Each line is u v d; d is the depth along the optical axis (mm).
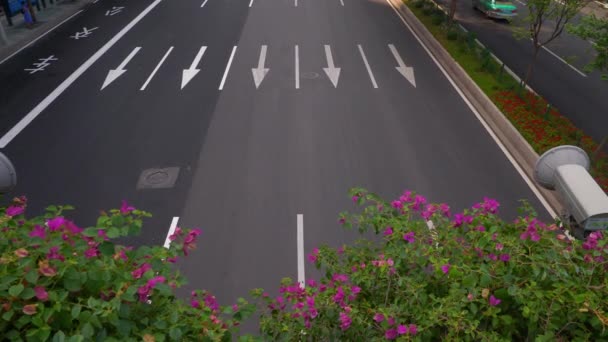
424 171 11555
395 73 17156
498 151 12438
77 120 13695
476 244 3754
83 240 3271
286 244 9250
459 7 26078
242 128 13312
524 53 19766
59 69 17141
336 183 11039
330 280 4566
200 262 8805
